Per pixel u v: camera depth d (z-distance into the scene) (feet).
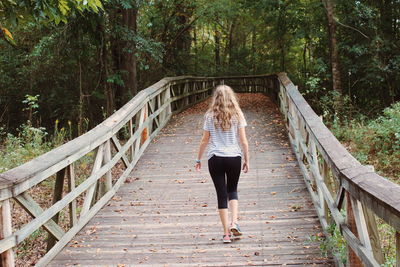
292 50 93.56
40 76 53.47
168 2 64.23
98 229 17.76
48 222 14.94
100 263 14.55
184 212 19.44
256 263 13.97
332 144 14.96
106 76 44.55
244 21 97.35
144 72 65.62
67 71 53.42
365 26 51.31
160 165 27.63
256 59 104.12
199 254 14.94
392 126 28.55
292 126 28.45
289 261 13.98
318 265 13.60
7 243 11.79
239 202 20.30
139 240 16.48
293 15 65.41
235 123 15.83
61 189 15.98
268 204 19.80
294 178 23.35
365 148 29.66
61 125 59.21
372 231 10.25
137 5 42.47
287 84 33.83
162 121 39.09
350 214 11.70
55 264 14.53
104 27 41.34
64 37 41.06
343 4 50.93
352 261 11.50
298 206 19.13
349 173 11.16
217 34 104.83
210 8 67.46
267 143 31.09
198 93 61.36
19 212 23.97
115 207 20.51
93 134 19.48
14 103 59.67
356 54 51.16
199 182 23.88
